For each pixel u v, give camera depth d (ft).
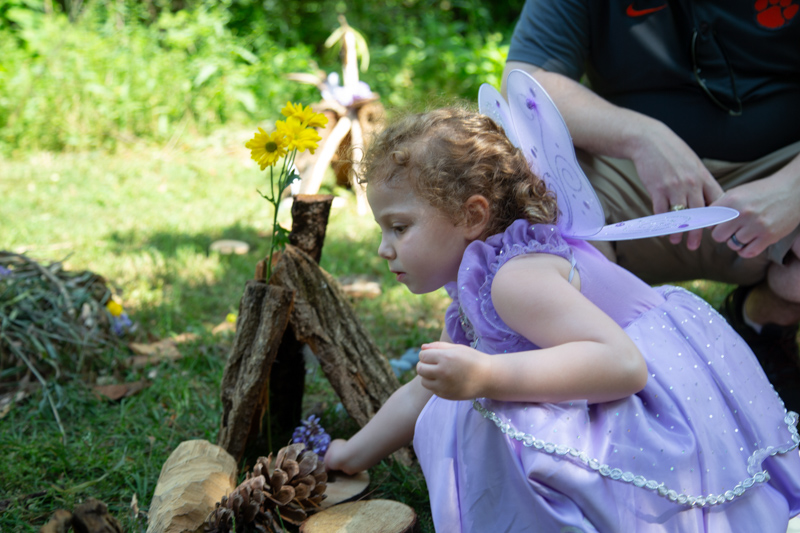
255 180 18.42
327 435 6.00
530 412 4.23
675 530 4.18
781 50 6.62
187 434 6.86
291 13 28.94
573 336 4.20
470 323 4.81
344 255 12.75
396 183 4.72
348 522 4.98
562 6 7.00
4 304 8.21
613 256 7.14
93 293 9.07
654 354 4.58
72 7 26.08
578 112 6.72
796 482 4.71
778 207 5.97
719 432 4.48
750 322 7.63
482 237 4.80
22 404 7.43
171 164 19.80
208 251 13.05
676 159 6.10
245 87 24.17
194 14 26.12
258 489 4.99
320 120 5.77
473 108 5.71
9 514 5.40
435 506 4.53
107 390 7.63
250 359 5.84
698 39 6.68
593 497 4.06
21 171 18.69
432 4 28.68
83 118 21.76
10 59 22.84
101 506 3.93
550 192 4.95
